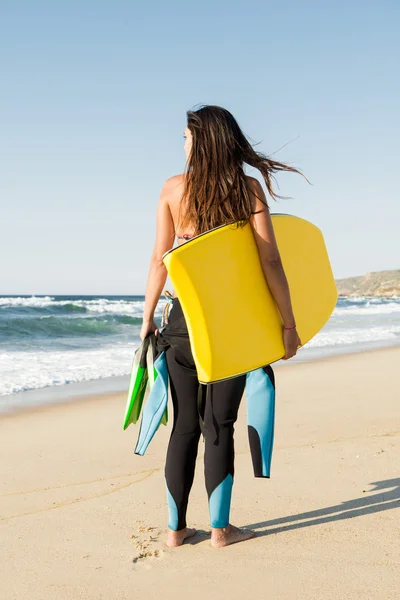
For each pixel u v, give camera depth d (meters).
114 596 2.14
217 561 2.40
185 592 2.15
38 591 2.20
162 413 2.53
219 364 2.39
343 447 4.18
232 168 2.42
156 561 2.43
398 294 105.88
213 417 2.53
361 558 2.37
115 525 2.87
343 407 5.98
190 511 3.02
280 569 2.30
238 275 2.43
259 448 2.65
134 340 15.90
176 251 2.32
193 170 2.44
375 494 3.14
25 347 13.46
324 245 3.07
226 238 2.41
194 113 2.48
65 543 2.66
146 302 2.62
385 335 16.05
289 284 2.81
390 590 2.10
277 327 2.54
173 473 2.57
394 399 6.41
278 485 3.36
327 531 2.66
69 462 4.23
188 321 2.36
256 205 2.44
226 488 2.54
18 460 4.30
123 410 6.31
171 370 2.58
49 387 7.78
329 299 3.00
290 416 5.56
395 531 2.62
